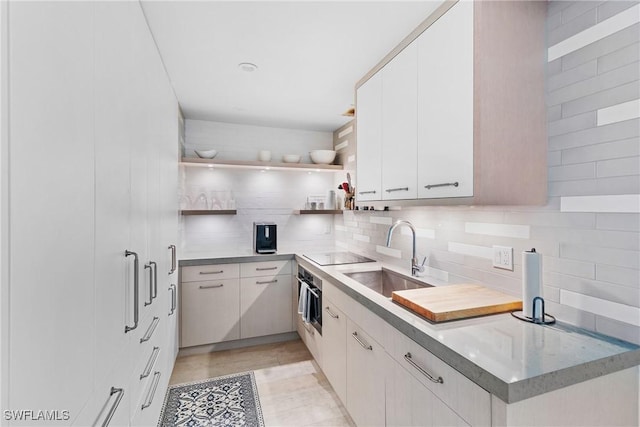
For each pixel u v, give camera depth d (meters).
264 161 3.34
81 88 0.77
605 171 1.12
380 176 1.91
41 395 0.61
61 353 0.68
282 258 3.08
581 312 1.19
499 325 1.22
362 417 1.69
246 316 2.96
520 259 1.44
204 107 2.92
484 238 1.64
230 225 3.44
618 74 1.08
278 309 3.08
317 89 2.49
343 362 1.95
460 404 0.99
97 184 0.87
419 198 1.56
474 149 1.22
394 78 1.76
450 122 1.35
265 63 2.04
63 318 0.69
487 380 0.87
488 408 0.89
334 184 3.82
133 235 1.21
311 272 2.60
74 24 0.74
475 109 1.22
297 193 3.70
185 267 2.77
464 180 1.27
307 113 3.10
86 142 0.80
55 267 0.66
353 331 1.80
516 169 1.26
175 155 2.44
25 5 0.57
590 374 0.93
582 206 1.19
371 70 2.01
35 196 0.60
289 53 1.91
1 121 0.52
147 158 1.45
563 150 1.26
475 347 1.03
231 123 3.44
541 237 1.34
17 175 0.55
